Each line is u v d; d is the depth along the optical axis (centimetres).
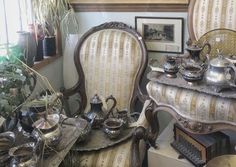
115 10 234
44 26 221
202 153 174
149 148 193
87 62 231
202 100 156
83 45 233
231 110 148
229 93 149
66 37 244
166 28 224
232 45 190
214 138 179
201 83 161
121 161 171
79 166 168
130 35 227
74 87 230
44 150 136
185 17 217
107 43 227
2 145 133
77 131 159
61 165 156
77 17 246
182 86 161
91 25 244
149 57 235
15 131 151
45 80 203
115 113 204
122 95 224
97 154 176
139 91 220
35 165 123
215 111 153
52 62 236
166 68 170
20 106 150
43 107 150
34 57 194
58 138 142
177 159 182
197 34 204
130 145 181
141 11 228
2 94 141
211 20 197
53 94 174
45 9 215
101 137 186
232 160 160
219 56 159
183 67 170
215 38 193
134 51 222
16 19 200
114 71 225
